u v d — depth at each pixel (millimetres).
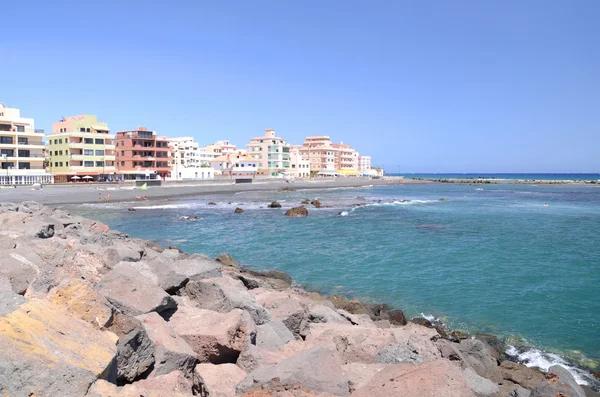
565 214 59812
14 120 86375
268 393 6484
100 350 5703
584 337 16938
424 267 27844
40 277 8875
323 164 170000
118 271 9906
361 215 57781
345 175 173125
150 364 7168
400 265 28391
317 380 6941
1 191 68375
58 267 9203
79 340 5688
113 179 96750
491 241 37375
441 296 21922
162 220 51031
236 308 10688
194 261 15602
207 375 7758
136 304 9023
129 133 104312
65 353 5266
